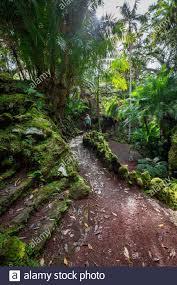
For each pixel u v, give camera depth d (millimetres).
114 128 10602
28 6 5152
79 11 5605
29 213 2865
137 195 3863
